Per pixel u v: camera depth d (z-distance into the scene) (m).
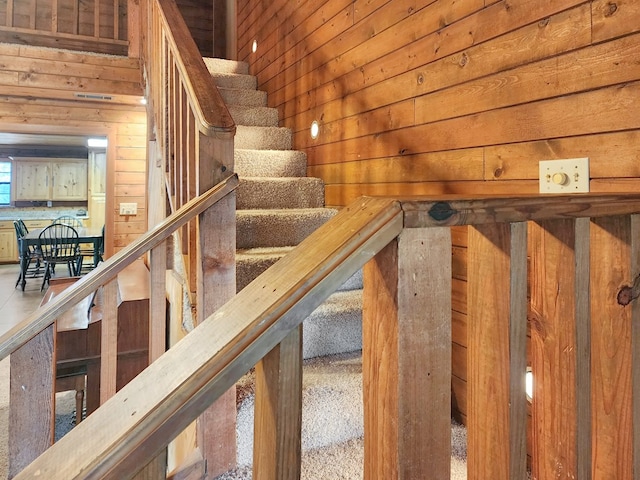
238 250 2.43
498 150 1.56
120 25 5.01
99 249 6.73
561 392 0.74
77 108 4.60
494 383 0.67
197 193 1.56
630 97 1.15
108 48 4.95
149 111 3.35
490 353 0.67
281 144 3.40
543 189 1.38
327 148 2.88
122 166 4.84
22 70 3.68
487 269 0.67
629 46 1.15
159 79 2.76
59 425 2.73
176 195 2.11
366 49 2.40
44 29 4.72
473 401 0.70
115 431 0.46
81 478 0.43
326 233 0.58
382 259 0.58
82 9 4.90
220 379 0.48
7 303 5.42
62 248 6.83
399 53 2.11
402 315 0.57
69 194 9.67
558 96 1.34
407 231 0.57
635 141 1.14
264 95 3.89
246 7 4.43
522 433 0.66
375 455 0.61
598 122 1.23
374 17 2.32
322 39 2.91
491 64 1.58
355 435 1.75
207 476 1.48
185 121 1.92
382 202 0.58
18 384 1.41
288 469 0.54
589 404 0.74
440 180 1.85
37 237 6.55
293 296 0.52
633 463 0.79
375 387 0.61
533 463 0.80
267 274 0.58
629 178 1.16
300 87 3.26
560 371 0.74
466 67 1.69
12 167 9.23
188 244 1.82
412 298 0.57
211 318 0.56
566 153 1.32
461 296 1.76
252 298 0.55
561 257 0.72
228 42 5.30
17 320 4.63
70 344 2.54
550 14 1.36
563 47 1.32
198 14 5.60
